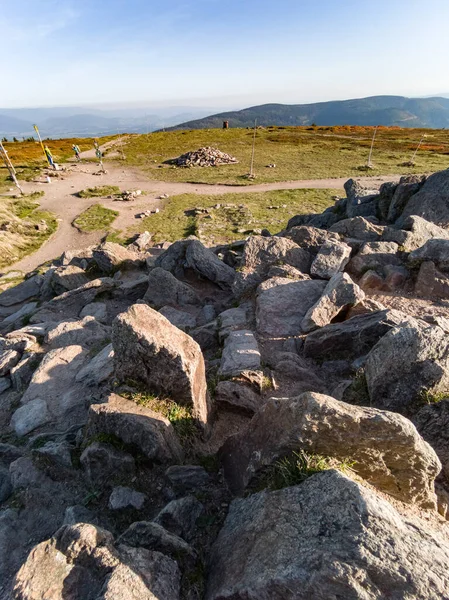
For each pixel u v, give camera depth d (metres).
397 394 8.06
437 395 7.74
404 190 21.70
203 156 74.88
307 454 5.70
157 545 5.59
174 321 16.47
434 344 7.96
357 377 9.42
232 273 19.84
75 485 7.89
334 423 5.51
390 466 5.75
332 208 28.16
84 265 26.05
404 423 5.48
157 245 33.84
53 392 11.73
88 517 6.89
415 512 5.83
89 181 63.62
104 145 100.00
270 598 4.24
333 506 4.74
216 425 9.84
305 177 60.09
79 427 9.75
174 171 69.19
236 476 7.19
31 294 25.44
